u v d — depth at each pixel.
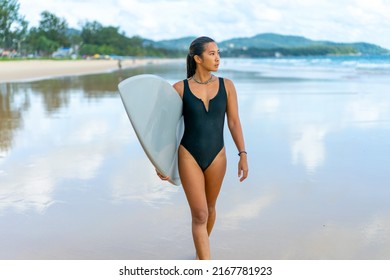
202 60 3.14
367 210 4.47
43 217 4.34
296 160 6.48
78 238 3.87
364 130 8.86
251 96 15.94
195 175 3.16
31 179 5.57
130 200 4.79
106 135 8.52
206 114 3.16
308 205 4.61
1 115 11.45
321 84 21.95
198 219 3.15
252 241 3.75
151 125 2.99
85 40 155.25
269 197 4.86
